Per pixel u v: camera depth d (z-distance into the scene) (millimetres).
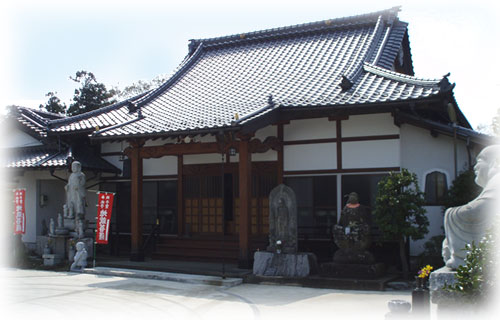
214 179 18391
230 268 14953
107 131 16203
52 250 17984
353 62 18172
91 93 35594
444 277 7309
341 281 12594
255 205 17234
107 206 16406
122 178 20297
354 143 15516
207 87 20484
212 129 13953
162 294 12039
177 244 18078
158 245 18141
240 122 13414
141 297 11664
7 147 21922
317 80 17469
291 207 13812
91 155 20672
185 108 18250
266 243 16734
